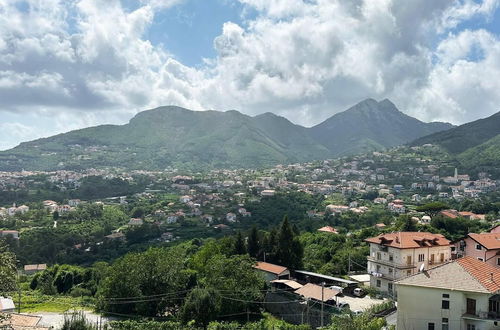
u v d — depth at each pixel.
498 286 47.91
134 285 78.00
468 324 47.12
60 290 106.62
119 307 78.44
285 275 86.88
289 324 65.31
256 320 72.25
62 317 74.56
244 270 75.75
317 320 67.38
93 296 98.88
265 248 95.06
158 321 72.00
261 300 75.75
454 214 154.62
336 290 72.94
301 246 93.88
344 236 128.25
